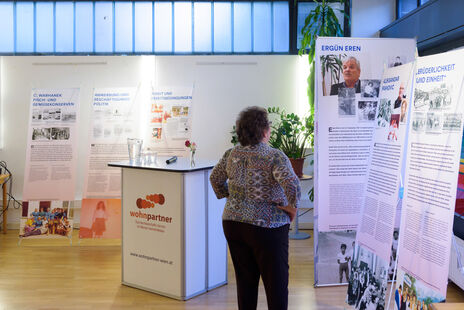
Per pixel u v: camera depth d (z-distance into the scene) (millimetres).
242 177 2785
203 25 6254
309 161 6207
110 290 4035
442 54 2627
